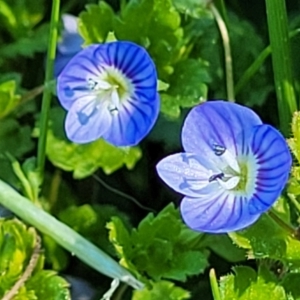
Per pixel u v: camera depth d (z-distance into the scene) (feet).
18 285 0.43
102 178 0.47
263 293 0.41
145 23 0.45
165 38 0.45
